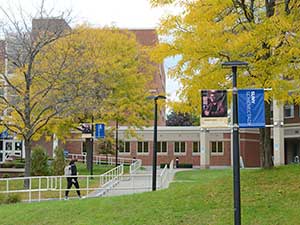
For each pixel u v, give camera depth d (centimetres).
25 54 3027
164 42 1805
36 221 1619
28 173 2933
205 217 1358
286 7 1631
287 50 1493
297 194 1419
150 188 2673
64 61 3038
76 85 3114
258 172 1727
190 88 1653
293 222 1220
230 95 1540
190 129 6009
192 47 1589
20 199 2286
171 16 1725
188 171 4419
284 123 5009
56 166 3725
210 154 5781
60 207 1762
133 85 4234
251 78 1580
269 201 1391
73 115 3453
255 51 1559
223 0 1605
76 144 6103
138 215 1485
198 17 1644
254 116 1054
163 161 6025
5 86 2959
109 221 1484
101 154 5588
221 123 1068
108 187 2714
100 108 3675
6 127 3023
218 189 1594
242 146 5500
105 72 3950
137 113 4441
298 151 5366
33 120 3159
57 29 3167
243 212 1321
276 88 1590
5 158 5688
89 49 3841
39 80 3112
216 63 1620
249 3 1762
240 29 1645
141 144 6050
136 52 4344
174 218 1397
